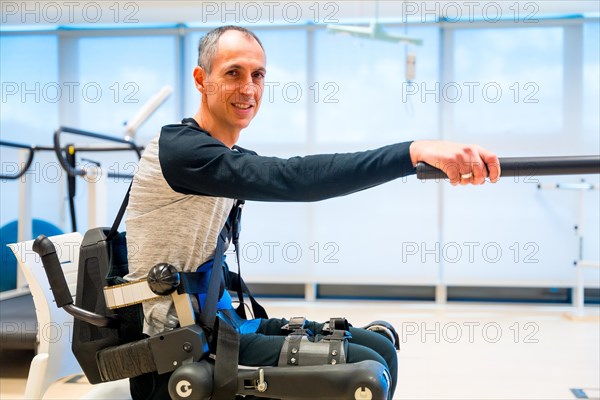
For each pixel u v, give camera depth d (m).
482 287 5.01
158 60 5.13
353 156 0.95
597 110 4.74
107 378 1.11
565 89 4.76
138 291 1.08
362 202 4.94
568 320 4.25
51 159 5.17
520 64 4.80
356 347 1.09
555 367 3.02
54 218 5.19
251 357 1.11
